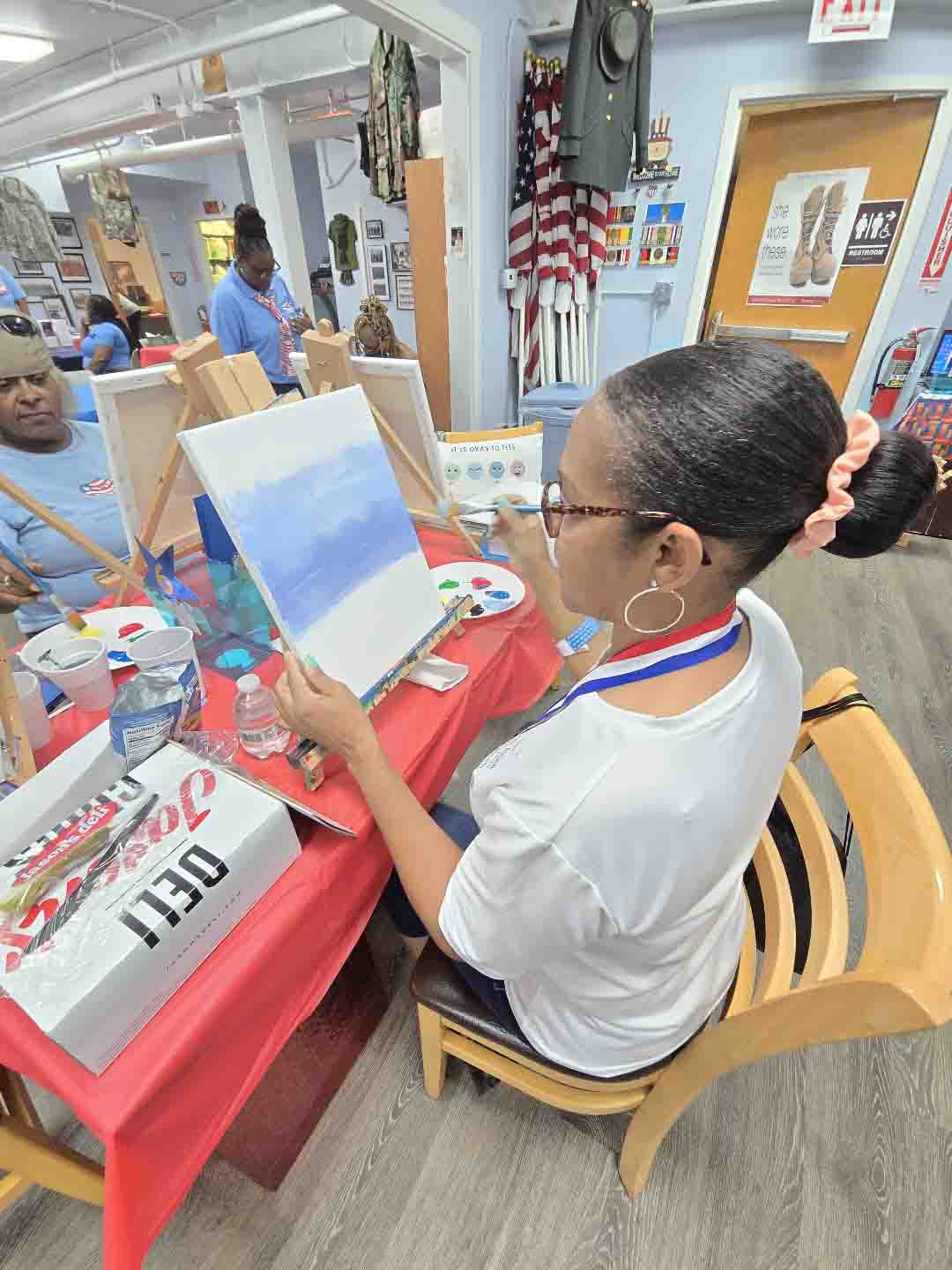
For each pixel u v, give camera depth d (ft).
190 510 4.15
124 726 2.11
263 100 12.57
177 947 1.66
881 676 6.96
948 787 5.53
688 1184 3.17
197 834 1.86
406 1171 3.21
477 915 1.67
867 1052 3.72
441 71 7.32
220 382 3.01
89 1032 1.47
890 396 10.37
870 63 8.28
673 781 1.34
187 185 24.50
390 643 2.87
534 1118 3.41
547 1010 2.21
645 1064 2.27
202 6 11.59
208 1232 3.01
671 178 9.76
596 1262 2.93
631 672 1.55
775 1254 2.95
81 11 11.55
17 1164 2.33
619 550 1.42
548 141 8.34
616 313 11.09
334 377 3.76
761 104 9.03
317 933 2.13
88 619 3.32
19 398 4.18
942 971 1.41
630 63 7.86
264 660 3.11
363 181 15.01
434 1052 3.13
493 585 3.74
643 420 1.26
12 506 4.22
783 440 1.21
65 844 1.83
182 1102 1.69
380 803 2.12
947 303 9.62
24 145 19.35
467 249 8.28
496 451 5.06
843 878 2.19
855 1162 3.25
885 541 1.38
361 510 2.84
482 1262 2.93
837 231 9.76
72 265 22.39
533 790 1.43
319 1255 2.95
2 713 2.25
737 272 10.70
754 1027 1.82
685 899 1.48
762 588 8.80
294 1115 3.17
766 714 1.55
